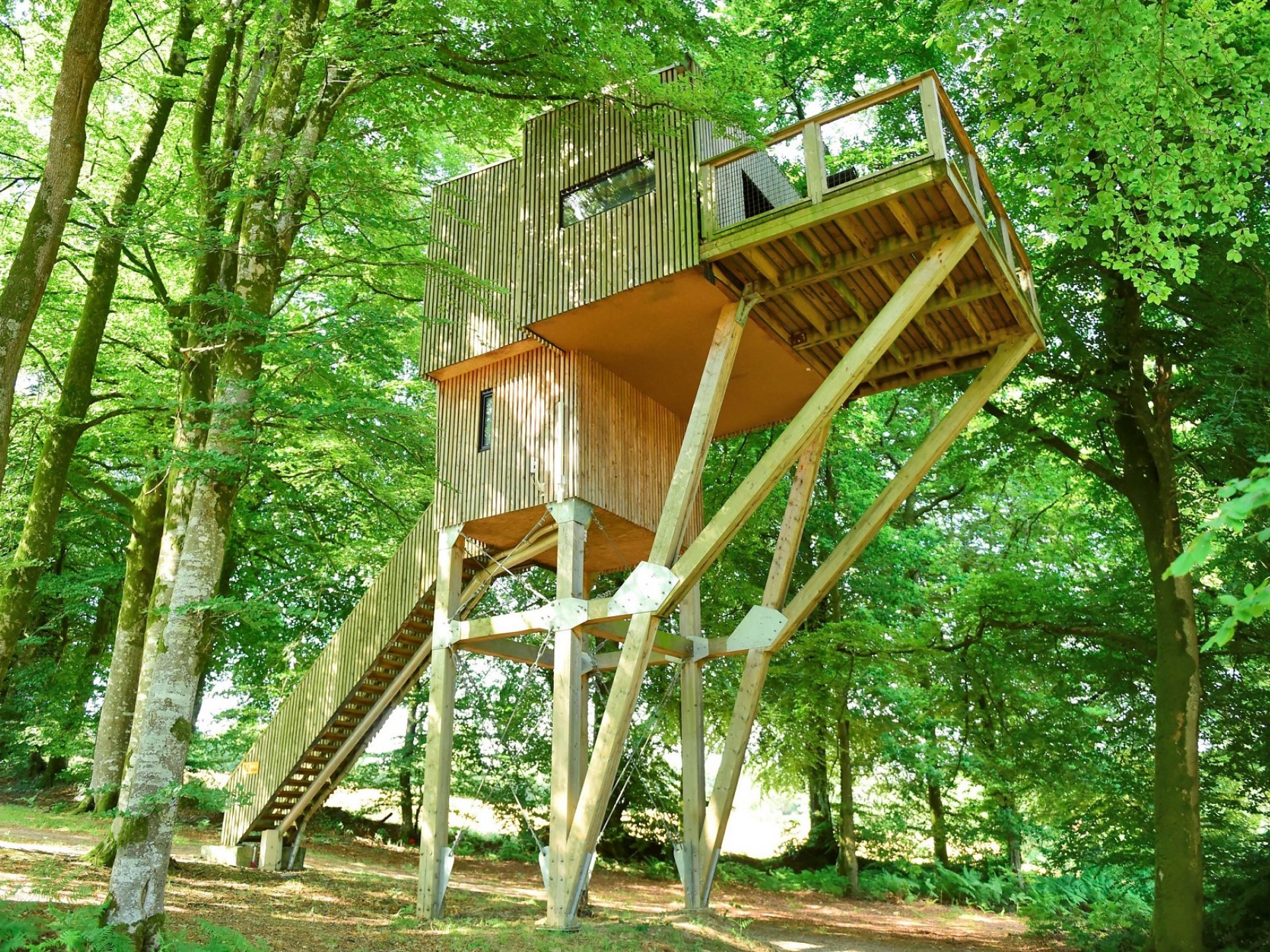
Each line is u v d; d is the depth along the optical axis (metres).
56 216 7.73
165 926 8.09
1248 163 10.48
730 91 11.80
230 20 12.48
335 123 12.57
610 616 11.72
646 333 12.98
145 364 16.95
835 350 14.30
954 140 11.25
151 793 7.77
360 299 15.53
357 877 14.38
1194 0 9.62
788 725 19.86
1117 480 15.62
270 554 20.92
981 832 21.69
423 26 10.80
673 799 22.56
